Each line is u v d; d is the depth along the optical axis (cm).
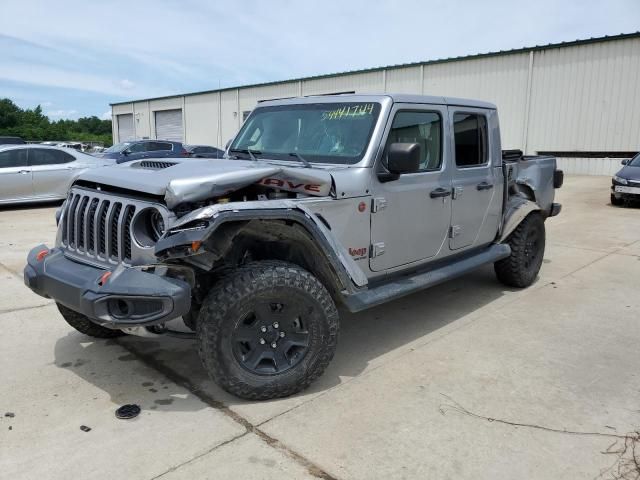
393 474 264
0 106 7375
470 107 488
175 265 295
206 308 309
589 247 816
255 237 333
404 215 411
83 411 322
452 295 570
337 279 343
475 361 400
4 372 375
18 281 600
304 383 337
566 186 1692
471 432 302
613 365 394
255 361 325
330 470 266
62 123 10031
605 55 1962
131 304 291
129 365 389
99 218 334
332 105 421
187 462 272
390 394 346
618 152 1983
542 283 618
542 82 2120
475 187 490
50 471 264
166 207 307
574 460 277
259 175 330
